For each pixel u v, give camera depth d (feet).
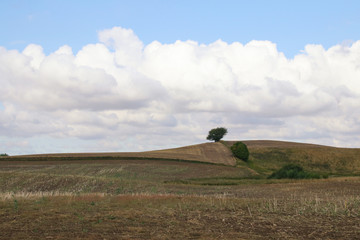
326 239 33.37
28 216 41.24
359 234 35.19
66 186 106.32
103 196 64.39
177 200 60.23
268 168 258.98
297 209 50.80
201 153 288.51
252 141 384.68
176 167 201.16
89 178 118.83
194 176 173.27
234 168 217.97
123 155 244.01
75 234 33.30
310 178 148.36
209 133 381.60
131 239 31.73
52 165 190.90
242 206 54.44
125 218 42.24
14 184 110.11
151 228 37.04
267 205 55.01
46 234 32.94
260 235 34.91
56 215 42.45
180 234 34.47
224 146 331.57
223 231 36.50
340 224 40.29
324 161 276.41
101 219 41.01
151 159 228.43
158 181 147.33
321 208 51.44
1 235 32.12
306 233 35.96
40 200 54.95
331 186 104.63
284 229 37.78
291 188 103.40
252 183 133.90
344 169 254.06
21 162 201.36
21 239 30.73
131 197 63.16
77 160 215.72
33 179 116.98
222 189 105.09
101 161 212.23
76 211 45.80
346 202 54.70
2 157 215.72
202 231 36.14
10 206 48.16
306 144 364.58
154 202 57.06
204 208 51.49
